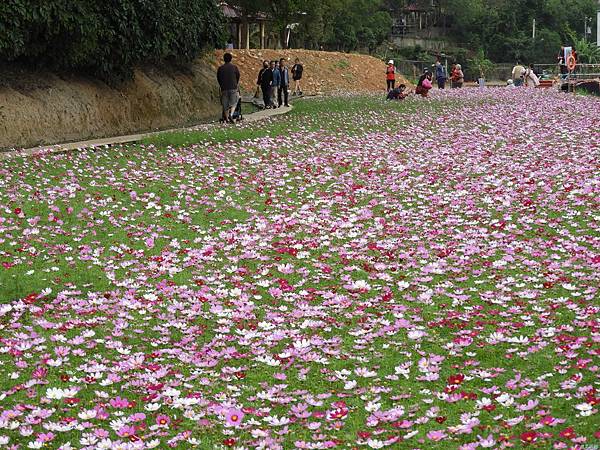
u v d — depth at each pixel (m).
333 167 14.02
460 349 6.02
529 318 6.55
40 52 17.20
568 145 15.93
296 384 5.54
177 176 13.12
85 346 6.20
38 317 6.82
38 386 5.54
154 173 13.28
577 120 20.42
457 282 7.70
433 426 4.82
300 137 18.09
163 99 21.86
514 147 15.89
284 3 41.44
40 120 16.86
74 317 6.85
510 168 13.41
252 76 38.19
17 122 16.23
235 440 4.67
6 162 13.72
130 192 11.77
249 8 41.53
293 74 35.41
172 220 10.28
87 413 4.94
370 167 14.02
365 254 8.66
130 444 4.57
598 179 12.00
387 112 23.53
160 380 5.58
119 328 6.54
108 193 11.69
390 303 7.09
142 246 9.12
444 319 6.65
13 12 15.54
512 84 42.47
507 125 19.72
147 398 5.27
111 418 5.05
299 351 5.96
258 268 8.24
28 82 17.31
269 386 5.47
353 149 16.19
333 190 12.07
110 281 7.81
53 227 9.73
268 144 16.86
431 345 6.17
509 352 5.93
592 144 15.94
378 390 5.32
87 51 18.08
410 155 15.23
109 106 19.47
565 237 9.09
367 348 6.15
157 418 4.93
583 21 85.31
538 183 11.95
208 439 4.75
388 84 36.22
